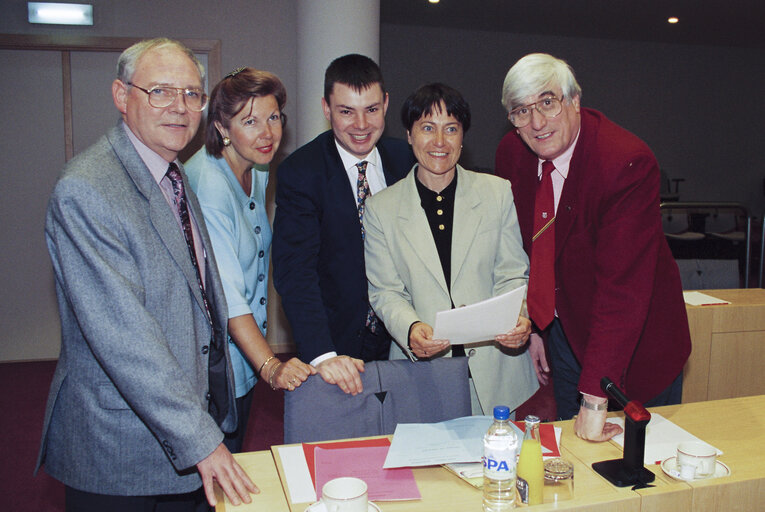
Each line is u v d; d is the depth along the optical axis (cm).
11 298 491
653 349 192
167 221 145
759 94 1041
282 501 137
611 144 178
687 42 978
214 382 164
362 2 426
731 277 360
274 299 501
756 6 734
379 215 205
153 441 143
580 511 127
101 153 141
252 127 190
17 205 482
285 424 169
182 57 148
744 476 141
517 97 182
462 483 143
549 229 204
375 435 171
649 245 169
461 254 200
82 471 142
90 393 141
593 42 952
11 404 412
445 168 195
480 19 825
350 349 221
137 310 131
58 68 473
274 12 481
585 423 161
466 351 200
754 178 1056
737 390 311
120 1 466
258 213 211
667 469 143
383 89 201
